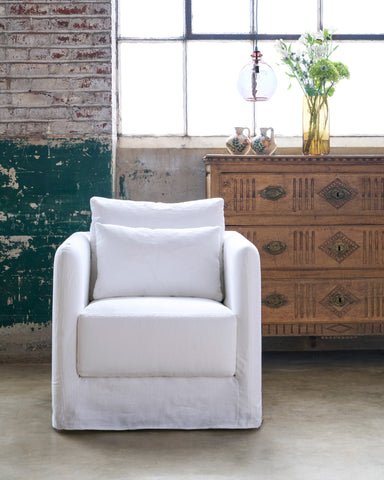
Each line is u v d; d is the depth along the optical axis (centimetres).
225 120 428
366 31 429
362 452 240
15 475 219
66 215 386
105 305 267
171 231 307
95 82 385
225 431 263
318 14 427
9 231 384
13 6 380
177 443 249
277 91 428
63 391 260
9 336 387
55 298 262
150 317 260
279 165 364
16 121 383
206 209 325
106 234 303
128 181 414
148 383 262
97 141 386
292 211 365
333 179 366
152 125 427
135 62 424
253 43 427
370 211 368
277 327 368
